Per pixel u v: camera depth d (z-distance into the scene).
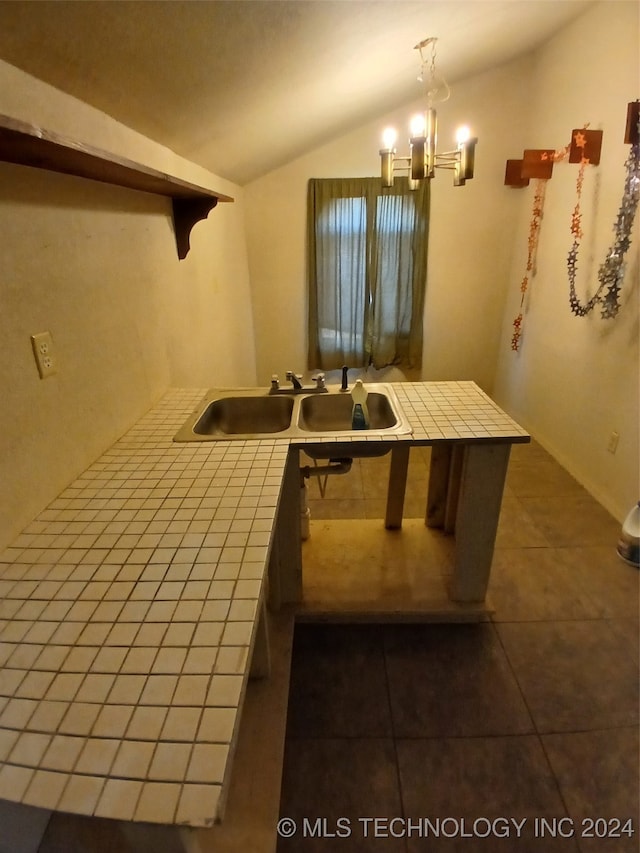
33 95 1.03
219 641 0.75
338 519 2.46
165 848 0.59
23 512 1.05
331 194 3.53
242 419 1.90
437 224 3.68
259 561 0.93
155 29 1.03
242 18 1.17
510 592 2.04
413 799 1.32
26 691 0.68
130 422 1.60
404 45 2.04
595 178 2.65
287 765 1.40
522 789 1.33
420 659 1.74
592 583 2.09
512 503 2.70
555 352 3.17
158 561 0.94
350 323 3.89
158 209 1.83
